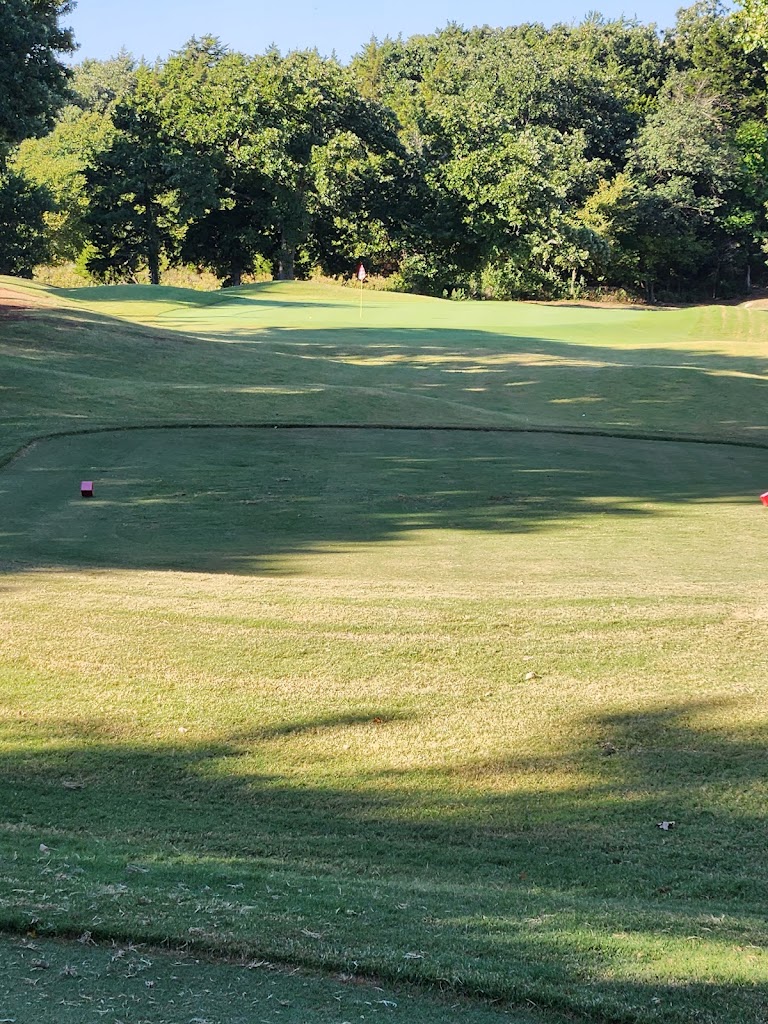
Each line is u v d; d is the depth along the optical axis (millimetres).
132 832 5465
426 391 30672
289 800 5875
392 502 15945
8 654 7973
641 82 99250
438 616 8914
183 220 73375
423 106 86438
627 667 7656
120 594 9625
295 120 76375
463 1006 3395
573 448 21438
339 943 3775
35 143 95062
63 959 3555
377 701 7145
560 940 3941
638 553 12711
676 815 5629
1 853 4984
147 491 16375
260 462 19031
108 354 31672
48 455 19188
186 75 78250
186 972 3498
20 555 11977
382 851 5285
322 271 83812
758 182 83562
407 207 80562
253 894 4406
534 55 94188
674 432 24625
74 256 83812
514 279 80625
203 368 31391
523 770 6180
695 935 4098
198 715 6973
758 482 18156
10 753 6445
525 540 13500
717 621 8711
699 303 90250
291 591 9844
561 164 82812
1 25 42125
